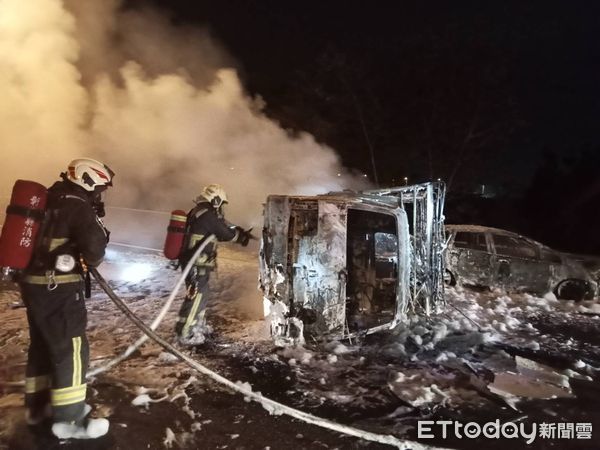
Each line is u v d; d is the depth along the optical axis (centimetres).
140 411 379
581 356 560
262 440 348
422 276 634
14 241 315
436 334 573
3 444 324
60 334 330
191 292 507
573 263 841
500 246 868
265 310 543
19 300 648
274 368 468
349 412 397
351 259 621
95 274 360
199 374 445
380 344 541
